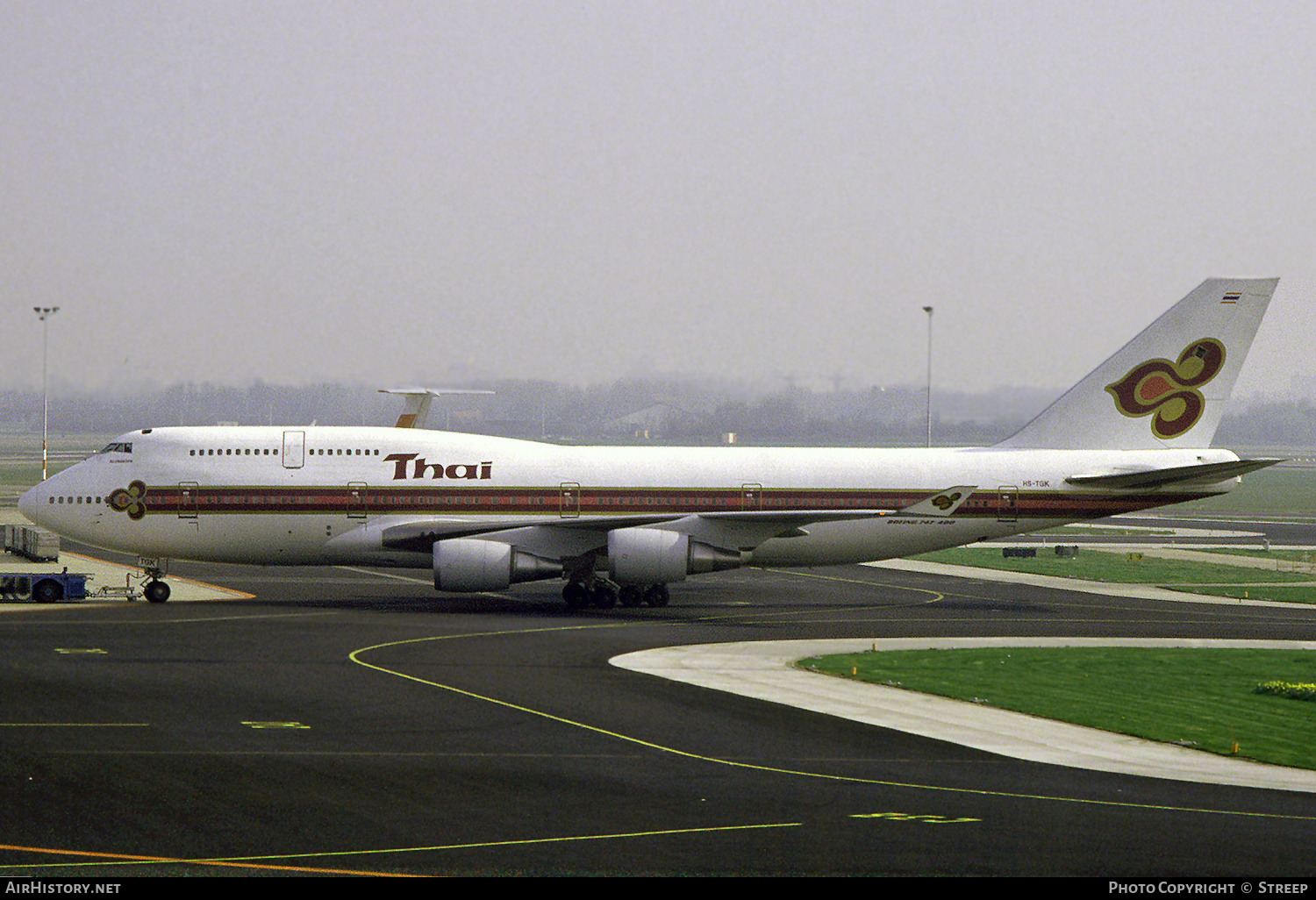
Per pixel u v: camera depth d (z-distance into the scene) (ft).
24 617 592.19
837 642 556.10
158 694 402.72
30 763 307.78
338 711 382.83
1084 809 285.02
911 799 290.35
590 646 527.40
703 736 357.00
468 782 298.76
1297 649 556.92
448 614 634.43
